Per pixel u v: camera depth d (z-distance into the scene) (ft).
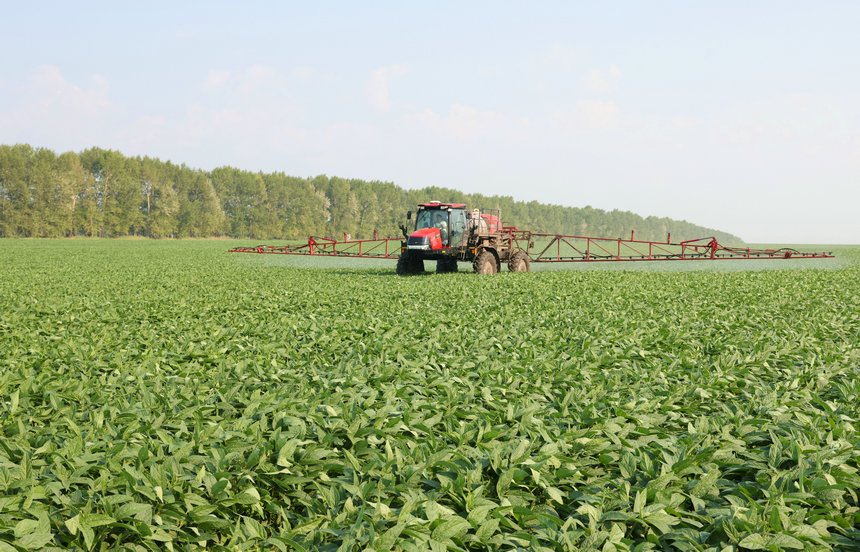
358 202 421.59
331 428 17.51
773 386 24.40
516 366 26.07
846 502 14.29
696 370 25.79
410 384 23.58
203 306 49.60
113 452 15.35
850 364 27.81
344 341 33.27
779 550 11.83
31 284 70.13
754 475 15.60
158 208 352.69
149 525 12.50
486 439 17.16
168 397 21.29
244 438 16.47
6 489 13.62
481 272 83.97
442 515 13.05
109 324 40.91
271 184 393.70
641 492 13.71
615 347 31.30
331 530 12.84
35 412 20.16
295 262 124.67
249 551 12.89
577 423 19.19
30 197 311.88
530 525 13.65
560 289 61.31
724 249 114.83
